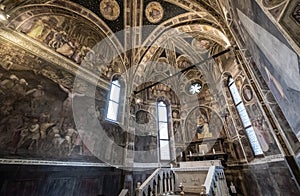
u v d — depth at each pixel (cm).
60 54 780
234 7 530
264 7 285
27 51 653
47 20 757
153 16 1090
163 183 693
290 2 218
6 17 583
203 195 517
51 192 571
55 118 668
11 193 479
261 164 820
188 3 955
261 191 813
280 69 324
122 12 1052
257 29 372
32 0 691
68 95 753
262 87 541
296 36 214
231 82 1152
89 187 695
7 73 570
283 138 512
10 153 507
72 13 877
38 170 557
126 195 582
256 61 520
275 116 503
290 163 484
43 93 657
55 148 632
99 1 947
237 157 1028
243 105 975
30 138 570
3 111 526
